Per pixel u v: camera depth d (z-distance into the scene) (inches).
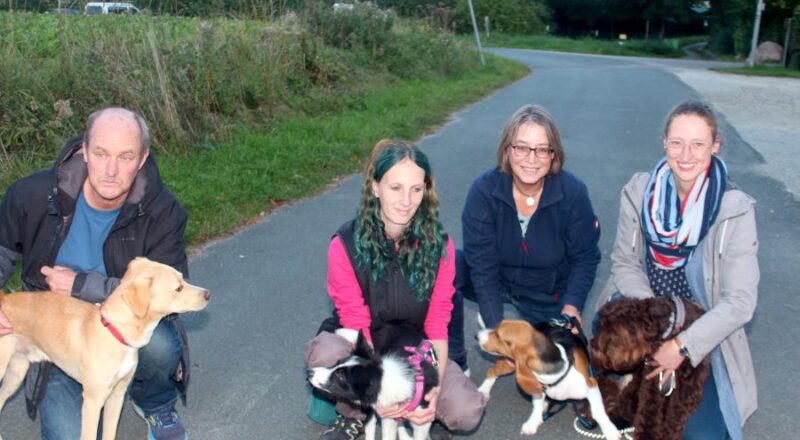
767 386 183.5
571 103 670.5
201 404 168.7
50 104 321.1
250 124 420.8
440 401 151.6
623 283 163.0
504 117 574.9
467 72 834.8
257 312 215.3
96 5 387.5
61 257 145.6
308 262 254.5
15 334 144.6
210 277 238.7
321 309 218.5
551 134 165.2
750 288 145.9
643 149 461.4
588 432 166.2
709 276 151.0
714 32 1973.4
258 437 157.6
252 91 445.4
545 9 2362.2
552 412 171.0
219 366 185.3
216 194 306.2
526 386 157.8
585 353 161.0
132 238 146.5
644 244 163.9
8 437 155.3
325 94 513.0
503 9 2110.0
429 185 145.3
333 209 315.0
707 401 150.7
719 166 149.6
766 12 1540.4
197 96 382.0
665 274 160.1
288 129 427.5
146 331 138.2
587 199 176.7
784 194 359.9
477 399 151.9
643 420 151.2
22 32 370.9
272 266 249.8
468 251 180.4
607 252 272.2
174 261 150.3
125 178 136.1
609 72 1045.8
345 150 401.1
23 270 150.8
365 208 145.7
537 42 1836.9
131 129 134.6
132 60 356.2
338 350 146.7
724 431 149.3
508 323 158.6
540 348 154.3
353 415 155.2
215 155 354.6
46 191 141.2
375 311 151.8
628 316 147.9
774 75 1120.2
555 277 185.3
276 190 327.3
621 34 2566.4
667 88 821.2
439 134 495.2
